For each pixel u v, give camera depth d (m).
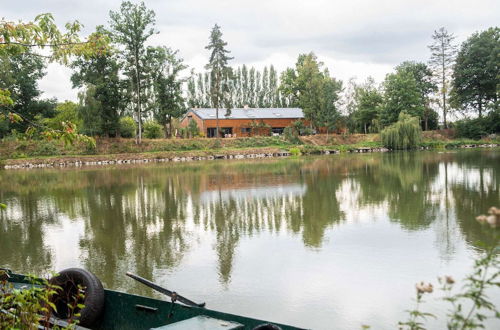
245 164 42.00
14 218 16.64
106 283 8.85
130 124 66.31
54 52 6.29
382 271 9.05
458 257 9.73
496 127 65.62
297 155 55.94
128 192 23.25
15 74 51.34
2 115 5.91
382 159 41.47
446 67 72.00
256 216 15.51
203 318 4.96
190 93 111.12
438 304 7.30
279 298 7.83
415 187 20.97
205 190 23.20
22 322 4.23
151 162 50.34
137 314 5.80
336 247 11.01
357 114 74.75
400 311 7.12
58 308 6.28
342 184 23.42
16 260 10.80
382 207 16.12
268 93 120.06
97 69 52.78
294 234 12.54
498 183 21.02
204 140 58.91
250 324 4.79
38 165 48.59
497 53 65.94
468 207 15.42
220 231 13.31
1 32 5.54
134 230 13.81
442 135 67.88
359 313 7.11
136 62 54.06
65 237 13.15
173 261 10.30
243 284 8.59
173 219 15.46
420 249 10.49
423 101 74.56
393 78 70.06
